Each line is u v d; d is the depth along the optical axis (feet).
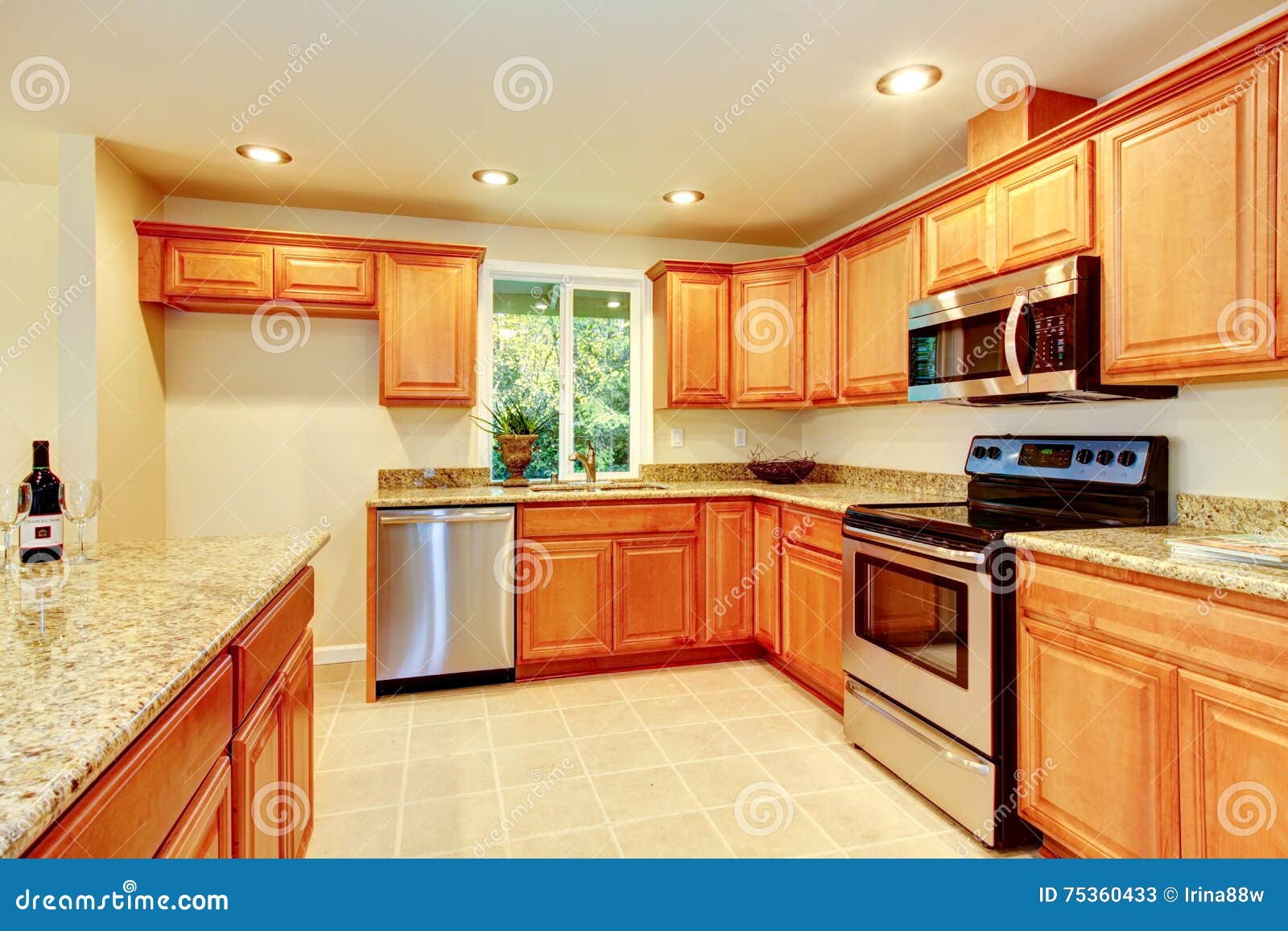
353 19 6.30
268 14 6.21
